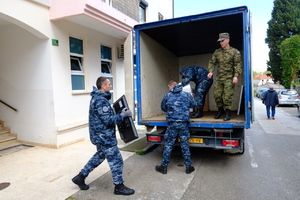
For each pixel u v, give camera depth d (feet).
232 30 18.70
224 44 14.69
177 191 11.18
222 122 13.88
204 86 16.46
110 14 19.79
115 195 10.78
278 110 51.78
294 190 11.24
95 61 23.09
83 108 21.54
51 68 17.99
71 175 13.10
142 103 16.88
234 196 10.66
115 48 26.63
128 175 13.24
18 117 20.18
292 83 82.12
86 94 21.95
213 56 15.49
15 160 15.70
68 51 19.63
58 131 18.34
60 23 18.74
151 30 17.16
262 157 16.62
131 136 11.91
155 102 19.38
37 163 15.08
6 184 11.92
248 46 13.46
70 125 19.40
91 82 22.56
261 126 30.35
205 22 16.53
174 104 13.17
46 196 10.63
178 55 26.20
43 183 12.03
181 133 13.24
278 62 92.73
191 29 17.89
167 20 15.39
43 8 17.38
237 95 22.52
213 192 11.07
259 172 13.64
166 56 22.50
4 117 21.11
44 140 18.97
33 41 18.51
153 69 19.19
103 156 10.99
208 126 14.06
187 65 26.35
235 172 13.66
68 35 19.62
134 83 16.61
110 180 12.48
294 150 18.49
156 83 19.71
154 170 14.05
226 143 13.67
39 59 18.44
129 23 23.15
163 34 18.54
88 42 22.02
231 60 14.67
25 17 15.99
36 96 18.95
